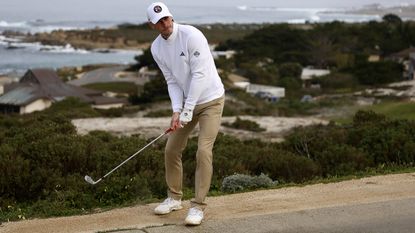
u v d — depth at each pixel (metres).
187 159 10.52
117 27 195.00
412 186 7.12
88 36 170.00
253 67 91.50
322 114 46.41
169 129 5.40
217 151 10.87
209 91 5.34
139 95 59.44
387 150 10.20
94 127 23.75
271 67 94.12
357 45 112.56
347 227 5.66
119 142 9.94
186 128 5.55
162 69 5.46
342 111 47.53
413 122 12.16
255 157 10.13
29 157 8.41
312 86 84.56
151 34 176.88
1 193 7.45
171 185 5.89
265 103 53.69
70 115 30.22
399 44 111.31
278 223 5.71
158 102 50.91
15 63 118.19
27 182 7.55
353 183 7.34
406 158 9.80
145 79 88.56
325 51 106.50
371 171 8.38
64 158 8.30
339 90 77.88
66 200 6.63
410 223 5.79
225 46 118.25
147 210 6.12
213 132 5.40
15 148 8.76
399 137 10.58
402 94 62.47
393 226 5.71
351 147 10.77
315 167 9.77
